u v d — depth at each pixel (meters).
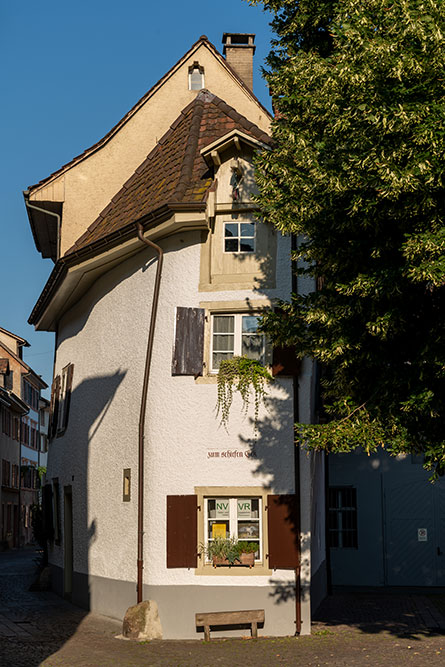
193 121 18.48
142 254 17.00
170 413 15.51
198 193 15.92
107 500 17.56
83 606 18.53
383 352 11.11
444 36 9.20
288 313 12.25
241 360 15.32
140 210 17.33
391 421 11.00
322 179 10.20
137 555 15.67
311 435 11.05
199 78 21.33
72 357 21.47
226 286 15.62
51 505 23.17
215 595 14.80
